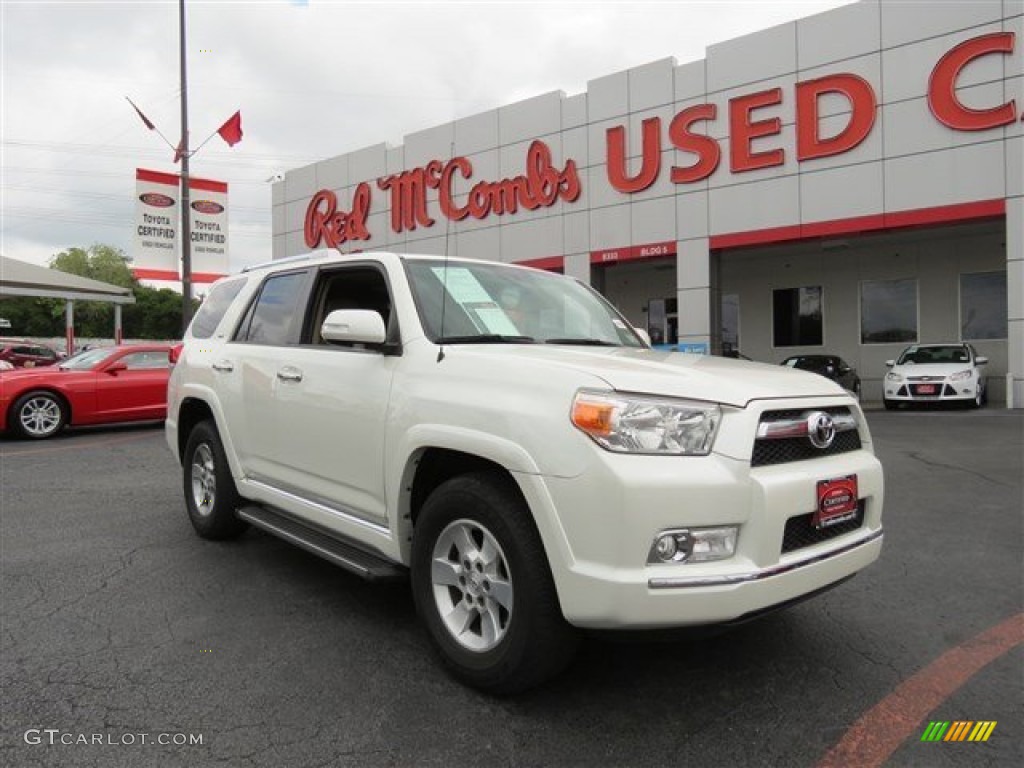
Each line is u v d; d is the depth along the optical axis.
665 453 2.61
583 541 2.60
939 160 15.06
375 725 2.81
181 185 20.25
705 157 17.77
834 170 16.20
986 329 18.95
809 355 18.34
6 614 3.89
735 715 2.91
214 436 5.12
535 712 2.91
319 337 4.26
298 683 3.15
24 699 3.00
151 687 3.11
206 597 4.16
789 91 16.64
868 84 15.69
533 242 20.64
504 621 3.01
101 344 50.72
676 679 3.21
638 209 18.86
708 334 18.02
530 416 2.78
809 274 21.67
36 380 10.92
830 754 2.64
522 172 20.75
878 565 4.79
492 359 3.08
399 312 3.59
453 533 3.17
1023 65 14.15
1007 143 14.37
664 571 2.55
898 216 15.52
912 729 2.81
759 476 2.71
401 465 3.29
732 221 17.52
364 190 24.38
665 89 18.33
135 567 4.69
